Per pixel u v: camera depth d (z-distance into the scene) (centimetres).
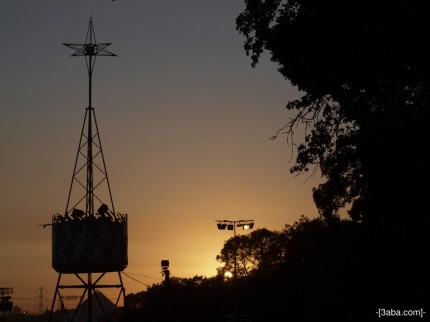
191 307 15838
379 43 3606
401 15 3550
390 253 5444
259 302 13562
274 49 3994
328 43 3775
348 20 3662
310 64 3906
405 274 5625
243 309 13638
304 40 3850
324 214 4794
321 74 3947
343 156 4366
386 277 5938
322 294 10425
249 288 13900
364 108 3922
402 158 3978
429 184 4053
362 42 3650
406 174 4059
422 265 5306
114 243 10875
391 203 4359
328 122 4156
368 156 4150
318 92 4022
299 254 13200
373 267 6109
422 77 3625
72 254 10769
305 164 4238
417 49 3512
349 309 7275
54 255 10900
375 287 6350
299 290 13112
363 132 4028
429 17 3478
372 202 4575
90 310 11031
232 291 14675
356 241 6581
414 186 4106
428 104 3703
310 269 12106
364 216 4925
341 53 3741
